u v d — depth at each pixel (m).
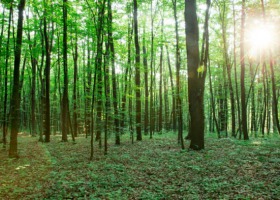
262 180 8.46
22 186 8.84
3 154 14.79
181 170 10.38
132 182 9.13
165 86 37.03
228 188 7.97
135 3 19.23
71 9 20.20
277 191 7.30
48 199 7.57
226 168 10.19
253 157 11.68
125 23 22.44
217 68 26.19
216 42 24.86
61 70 34.28
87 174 10.35
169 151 14.47
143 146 16.89
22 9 13.46
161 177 9.66
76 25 20.98
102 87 14.34
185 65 18.55
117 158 13.16
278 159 10.70
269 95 29.86
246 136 19.05
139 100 20.52
